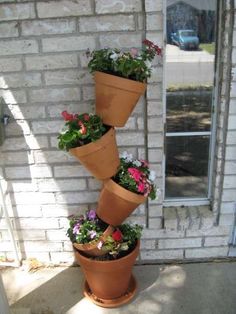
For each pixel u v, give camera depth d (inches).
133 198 81.0
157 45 84.0
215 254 109.0
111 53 78.7
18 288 103.1
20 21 84.5
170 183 104.5
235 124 92.0
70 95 91.0
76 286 103.1
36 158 97.9
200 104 95.3
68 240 108.3
